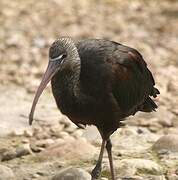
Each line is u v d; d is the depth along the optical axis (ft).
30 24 91.86
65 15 98.68
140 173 38.88
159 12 100.37
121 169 38.96
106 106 36.01
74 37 84.94
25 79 64.39
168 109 53.16
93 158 41.37
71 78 35.40
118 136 46.42
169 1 107.55
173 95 58.75
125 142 45.11
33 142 45.47
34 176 39.14
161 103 55.26
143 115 50.55
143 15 98.68
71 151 42.06
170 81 63.10
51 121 50.62
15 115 52.42
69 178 37.22
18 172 39.81
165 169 39.75
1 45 78.69
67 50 35.24
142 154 42.34
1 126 49.39
